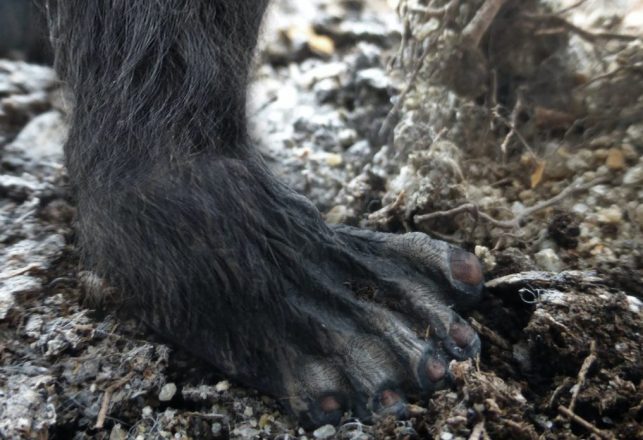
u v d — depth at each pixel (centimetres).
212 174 45
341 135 62
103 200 46
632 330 44
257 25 49
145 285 45
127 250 45
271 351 44
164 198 44
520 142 55
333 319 44
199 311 45
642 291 47
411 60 58
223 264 44
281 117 64
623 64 54
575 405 42
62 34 49
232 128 47
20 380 44
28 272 50
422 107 57
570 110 55
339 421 43
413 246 46
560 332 44
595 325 44
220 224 44
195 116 46
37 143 62
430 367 42
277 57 72
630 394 42
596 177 52
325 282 45
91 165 46
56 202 55
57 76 53
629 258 48
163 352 46
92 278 48
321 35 75
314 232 46
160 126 45
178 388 46
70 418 44
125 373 45
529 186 53
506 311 47
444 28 55
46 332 47
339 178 58
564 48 56
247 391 45
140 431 44
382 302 45
